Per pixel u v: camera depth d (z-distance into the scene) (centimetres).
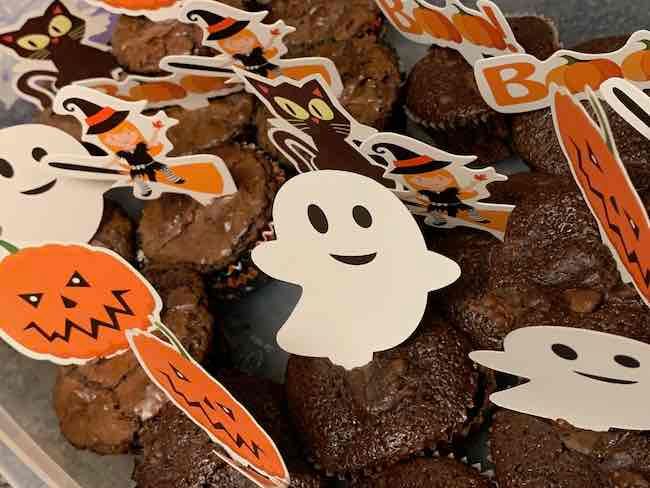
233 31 25
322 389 24
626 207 17
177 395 20
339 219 20
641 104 15
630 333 21
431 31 28
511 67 25
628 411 18
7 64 32
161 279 27
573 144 18
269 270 21
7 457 25
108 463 25
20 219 26
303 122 22
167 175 26
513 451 22
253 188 28
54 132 25
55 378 27
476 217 24
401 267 21
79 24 29
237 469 21
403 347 23
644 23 29
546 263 23
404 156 22
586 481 20
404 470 23
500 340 23
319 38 31
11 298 21
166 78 28
